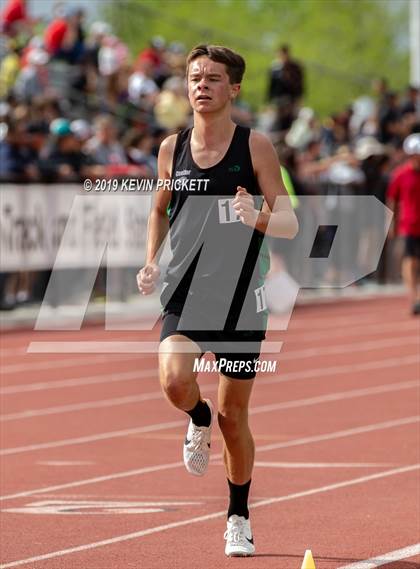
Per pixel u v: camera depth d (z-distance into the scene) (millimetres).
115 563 8547
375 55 80188
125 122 29422
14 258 23000
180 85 29266
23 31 29375
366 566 8375
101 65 30141
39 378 17797
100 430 13953
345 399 15977
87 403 15734
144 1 79500
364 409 15219
